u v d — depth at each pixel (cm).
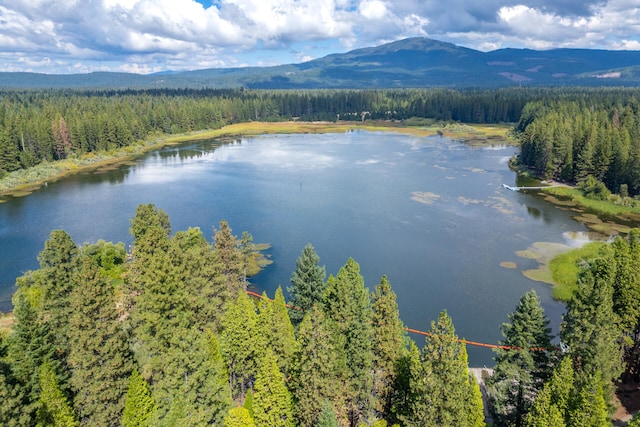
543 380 4969
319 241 11500
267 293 8919
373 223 12788
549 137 17225
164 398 4297
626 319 5419
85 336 4272
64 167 19138
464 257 10550
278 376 4241
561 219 13012
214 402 4331
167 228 8938
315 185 16862
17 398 3772
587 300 4866
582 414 3972
